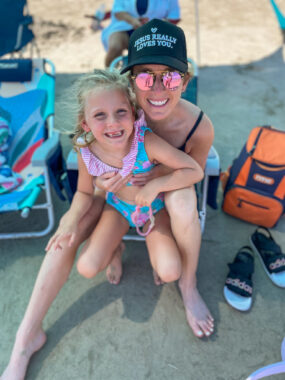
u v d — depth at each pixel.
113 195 1.00
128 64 0.80
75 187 1.14
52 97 1.43
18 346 0.92
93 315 1.07
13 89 1.46
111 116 0.78
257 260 1.23
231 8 3.56
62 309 1.09
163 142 0.87
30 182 1.25
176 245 0.95
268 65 2.53
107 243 0.95
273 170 1.23
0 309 1.09
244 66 2.52
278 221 1.37
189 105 0.93
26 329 0.93
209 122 0.93
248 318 1.06
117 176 0.91
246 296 1.09
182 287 1.03
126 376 0.93
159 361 0.96
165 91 0.79
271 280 1.16
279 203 1.25
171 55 0.75
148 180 0.93
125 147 0.88
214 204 1.19
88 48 2.79
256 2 3.71
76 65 2.54
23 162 1.33
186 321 1.05
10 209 1.13
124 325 1.04
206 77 2.38
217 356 0.97
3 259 1.25
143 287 1.15
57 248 0.93
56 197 1.50
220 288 1.14
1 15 1.46
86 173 0.95
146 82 0.77
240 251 1.22
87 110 0.79
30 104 1.43
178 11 1.93
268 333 1.02
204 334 1.00
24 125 1.40
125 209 0.99
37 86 1.46
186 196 0.89
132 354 0.98
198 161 1.00
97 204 1.03
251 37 2.95
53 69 1.49
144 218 0.98
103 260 0.93
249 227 1.36
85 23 3.23
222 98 2.15
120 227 0.99
